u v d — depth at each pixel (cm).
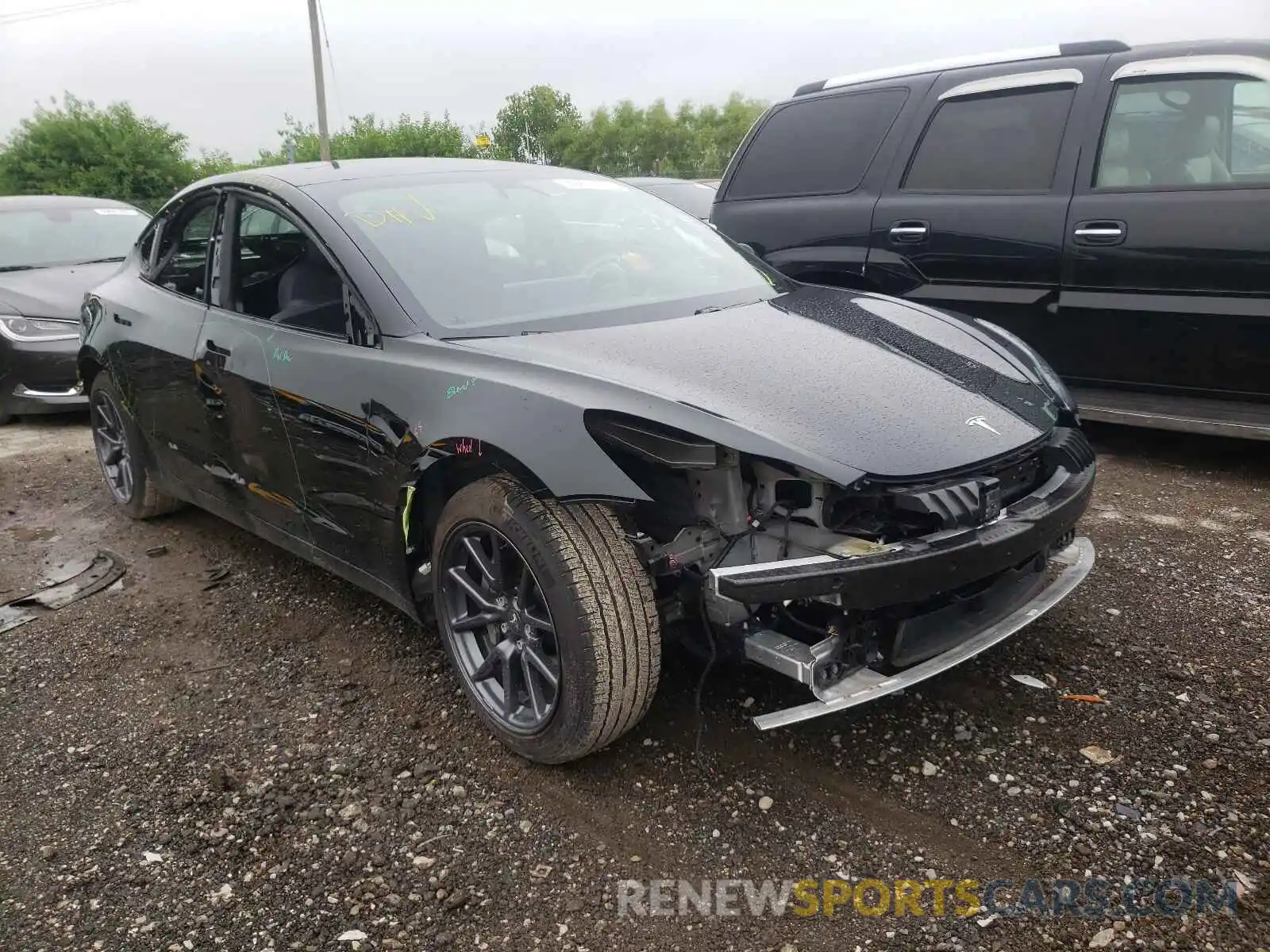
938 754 268
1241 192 425
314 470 323
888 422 250
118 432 494
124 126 3184
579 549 244
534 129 6944
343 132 4112
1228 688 291
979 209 500
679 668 313
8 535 490
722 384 256
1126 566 377
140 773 283
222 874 239
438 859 241
